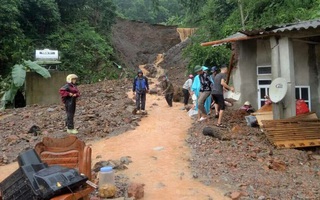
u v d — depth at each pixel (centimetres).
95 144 826
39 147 450
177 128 973
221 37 2247
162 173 612
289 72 927
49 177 324
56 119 1112
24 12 2488
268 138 795
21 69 1684
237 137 825
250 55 1138
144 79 1228
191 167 643
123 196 500
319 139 819
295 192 523
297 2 1855
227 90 1088
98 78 2664
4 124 1109
